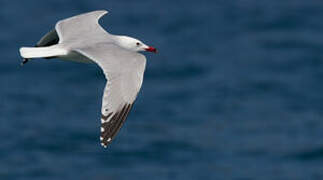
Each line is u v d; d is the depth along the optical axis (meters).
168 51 26.16
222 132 19.28
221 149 18.36
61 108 21.02
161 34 28.39
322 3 31.42
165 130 19.34
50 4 32.59
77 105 21.28
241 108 20.78
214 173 17.20
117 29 29.05
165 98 21.55
